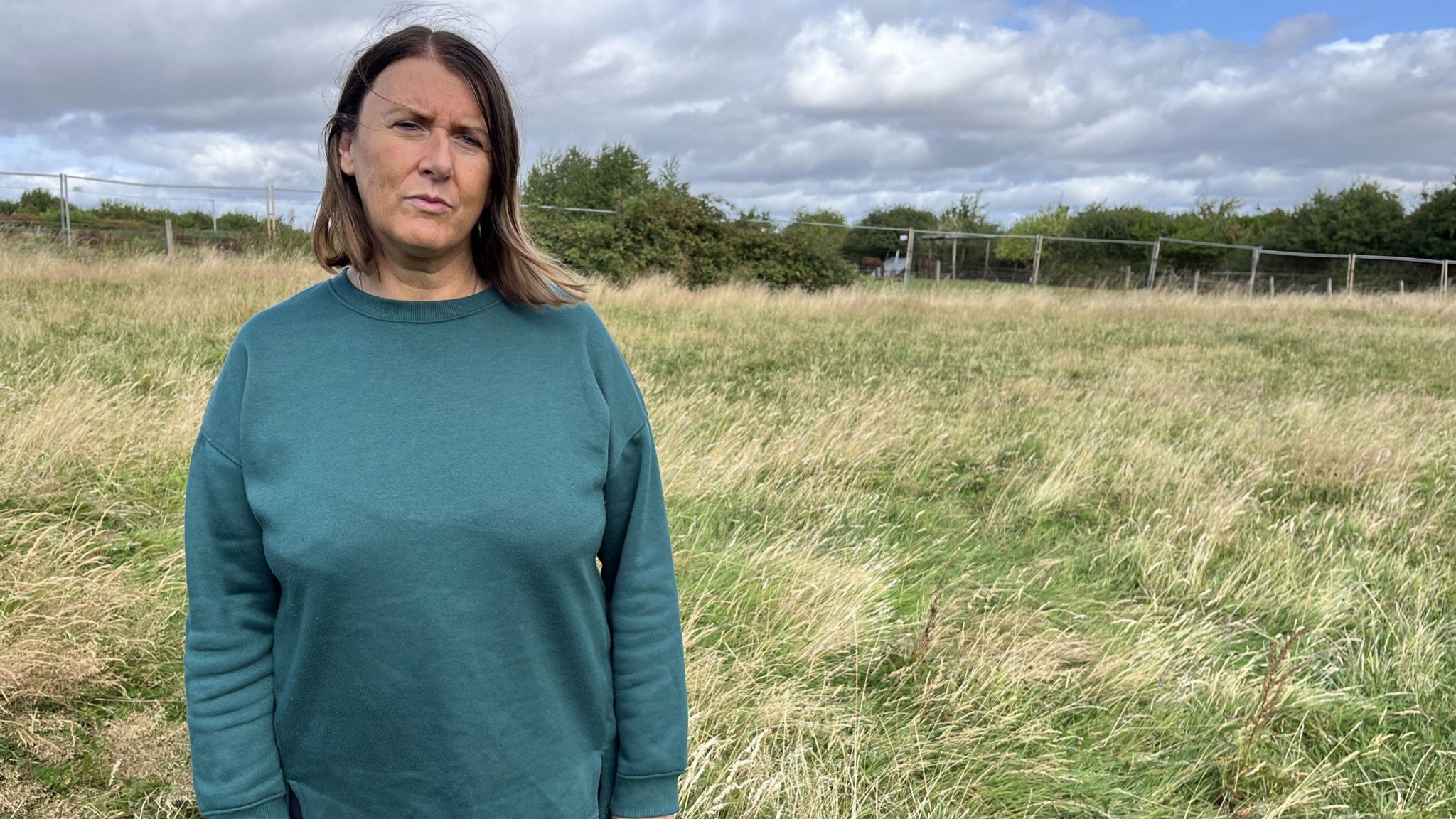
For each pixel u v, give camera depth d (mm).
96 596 2994
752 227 18688
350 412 1134
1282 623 3865
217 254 14781
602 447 1251
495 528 1120
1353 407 7621
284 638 1179
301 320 1201
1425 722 3111
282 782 1228
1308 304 20250
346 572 1092
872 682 3160
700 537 4098
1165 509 4984
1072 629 3625
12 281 10703
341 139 1231
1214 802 2729
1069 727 2969
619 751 1335
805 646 3178
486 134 1181
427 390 1156
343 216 1229
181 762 2408
